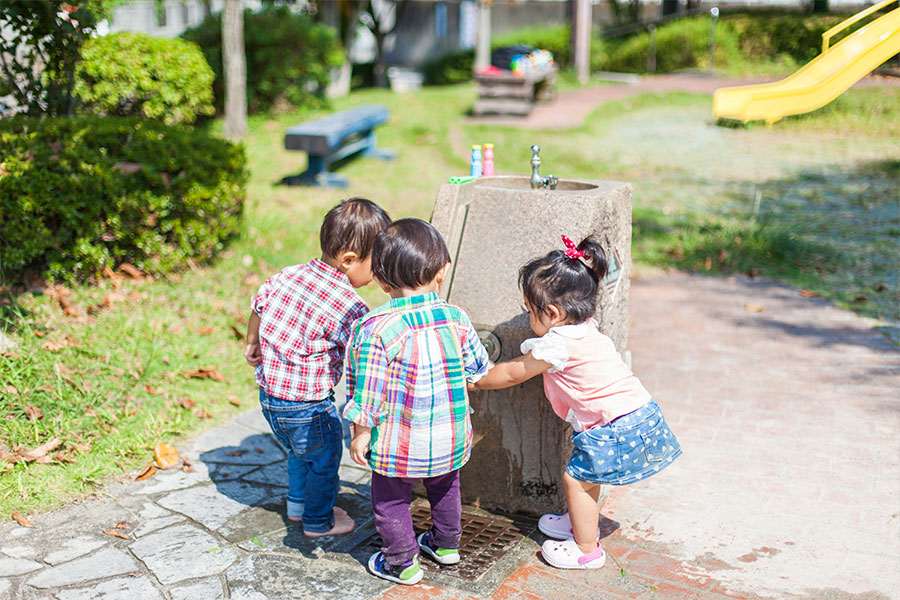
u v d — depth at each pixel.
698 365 5.19
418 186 9.70
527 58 15.56
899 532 3.37
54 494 3.57
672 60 20.84
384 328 2.82
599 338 3.03
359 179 9.99
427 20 26.25
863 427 4.32
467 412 2.92
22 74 7.07
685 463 3.98
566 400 3.07
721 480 3.82
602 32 22.25
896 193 9.67
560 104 16.14
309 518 3.32
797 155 11.89
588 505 3.09
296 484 3.45
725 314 6.16
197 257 6.37
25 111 7.03
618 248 3.60
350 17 18.64
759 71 19.45
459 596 2.96
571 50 19.80
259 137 12.16
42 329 4.95
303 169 10.34
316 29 14.09
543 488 3.45
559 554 3.13
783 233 7.71
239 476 3.86
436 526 3.11
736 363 5.22
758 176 10.66
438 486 3.03
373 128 11.36
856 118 13.82
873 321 5.94
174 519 3.45
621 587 3.02
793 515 3.52
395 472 2.86
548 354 2.95
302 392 3.14
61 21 6.51
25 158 5.57
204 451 4.09
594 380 2.98
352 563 3.18
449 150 11.54
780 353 5.37
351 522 3.44
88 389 4.33
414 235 2.85
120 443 4.01
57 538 3.27
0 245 5.50
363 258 3.14
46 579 2.99
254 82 13.55
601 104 16.02
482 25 17.47
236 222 6.80
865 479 3.80
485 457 3.51
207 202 6.26
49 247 5.64
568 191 3.49
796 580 3.07
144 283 5.90
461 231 3.48
